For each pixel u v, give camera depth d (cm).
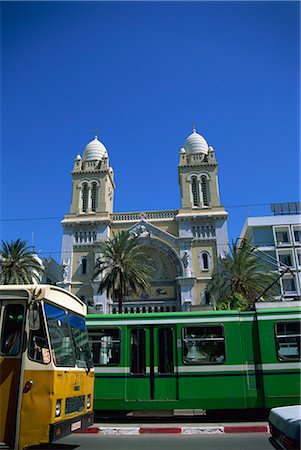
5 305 869
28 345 828
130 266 4041
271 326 1422
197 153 6550
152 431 1195
